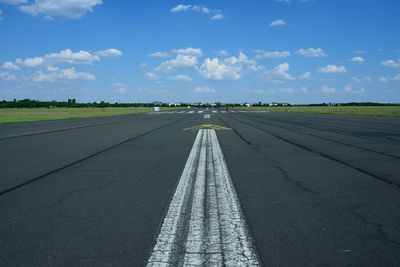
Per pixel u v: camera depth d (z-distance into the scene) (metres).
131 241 5.04
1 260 4.45
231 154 14.30
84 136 22.92
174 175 10.00
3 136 23.20
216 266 4.23
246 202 7.09
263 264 4.27
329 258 4.42
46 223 5.87
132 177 9.74
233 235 5.26
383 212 6.38
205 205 6.90
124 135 23.56
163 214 6.33
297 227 5.58
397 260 4.36
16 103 160.50
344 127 30.17
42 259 4.46
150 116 59.97
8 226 5.73
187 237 5.19
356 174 9.99
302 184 8.72
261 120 43.66
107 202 7.17
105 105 180.50
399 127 29.86
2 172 10.62
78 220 6.01
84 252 4.67
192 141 19.61
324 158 13.08
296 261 4.34
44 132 26.36
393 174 9.97
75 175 10.09
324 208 6.64
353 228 5.52
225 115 63.44
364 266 4.20
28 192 8.09
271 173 10.19
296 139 20.27
